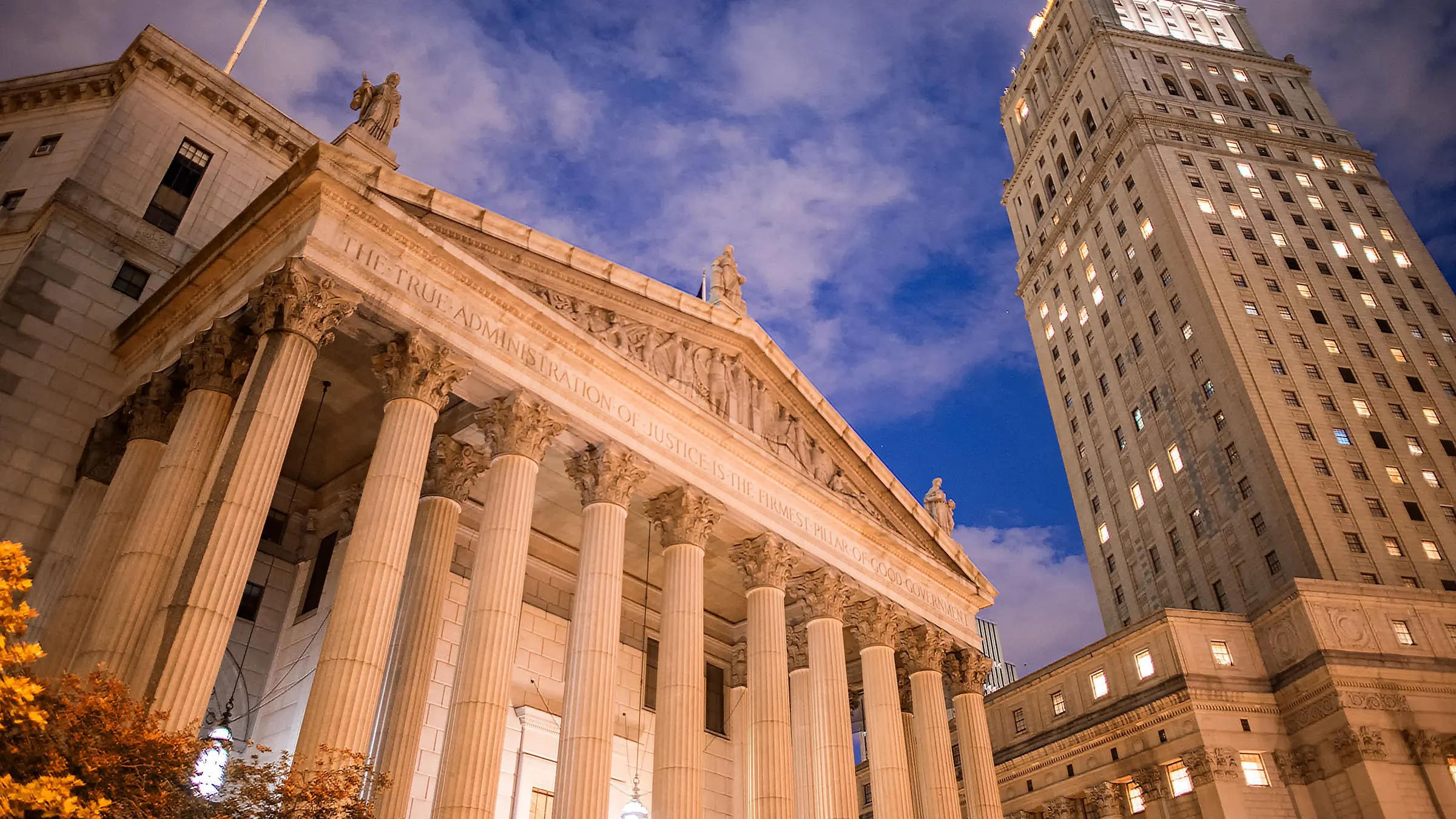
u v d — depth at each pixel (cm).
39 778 1395
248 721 3312
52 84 3888
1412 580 7025
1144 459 8862
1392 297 8931
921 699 4397
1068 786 6619
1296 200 9569
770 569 3722
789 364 4147
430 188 2998
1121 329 9494
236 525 2259
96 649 2262
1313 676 5806
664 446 3456
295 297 2569
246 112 4056
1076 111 11062
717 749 4453
